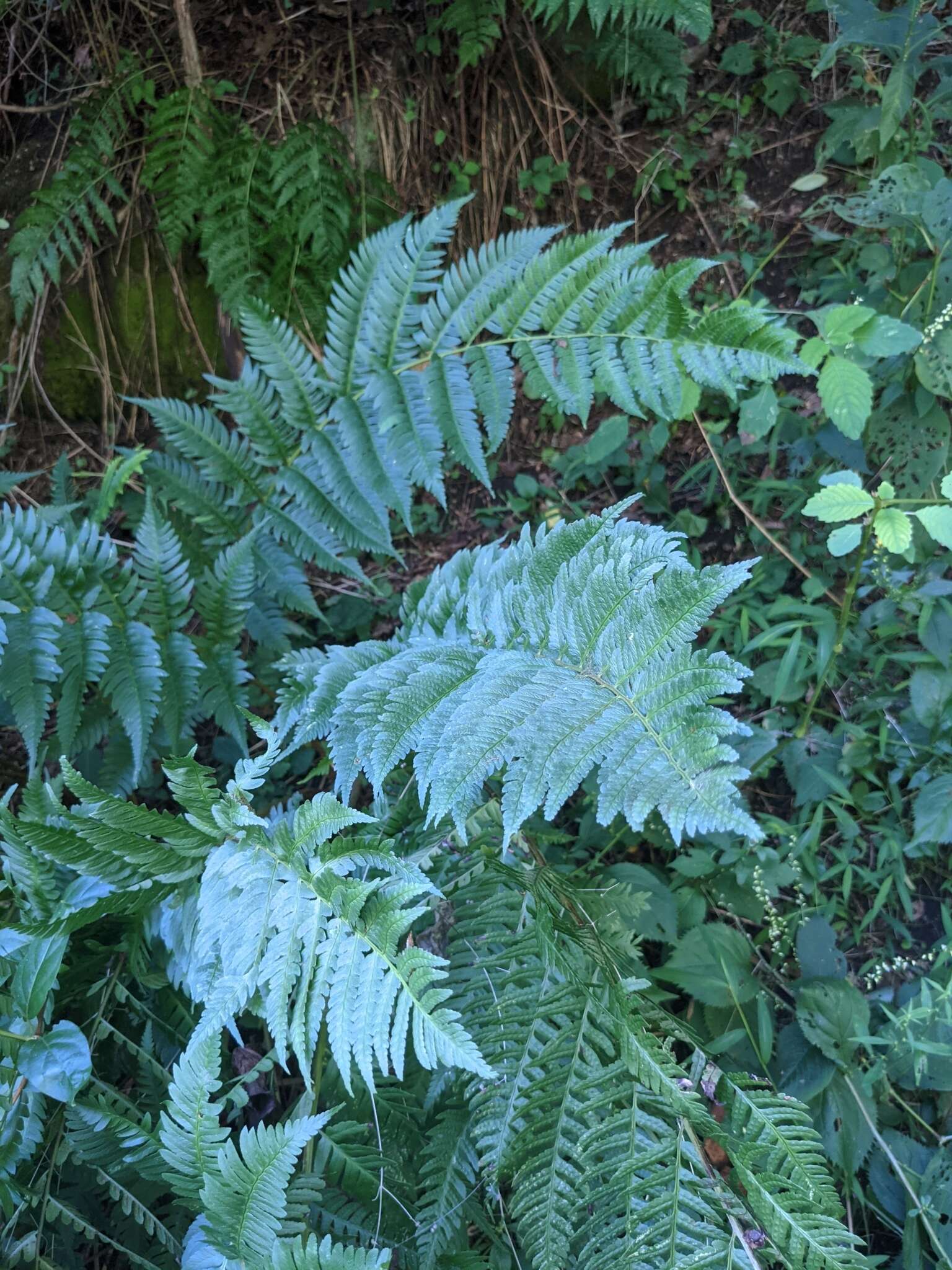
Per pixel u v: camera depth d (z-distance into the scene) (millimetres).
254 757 2586
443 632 1743
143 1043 1750
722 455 2902
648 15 2773
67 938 1443
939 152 3031
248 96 3059
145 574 2027
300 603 2213
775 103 3139
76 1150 1604
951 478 2164
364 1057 1235
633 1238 1423
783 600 2701
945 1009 2260
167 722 1995
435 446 2064
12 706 1823
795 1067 2197
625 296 2068
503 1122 1552
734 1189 1550
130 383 3072
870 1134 2146
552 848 2490
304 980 1291
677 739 1172
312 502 2131
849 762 2537
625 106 3146
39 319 3020
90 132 2939
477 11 2938
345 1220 1634
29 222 2891
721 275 3094
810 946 2332
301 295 2848
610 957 1705
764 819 2516
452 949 1755
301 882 1359
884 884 2439
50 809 1686
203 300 3033
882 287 2887
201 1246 1328
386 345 2131
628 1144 1501
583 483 3031
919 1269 2018
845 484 2281
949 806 2367
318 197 2811
